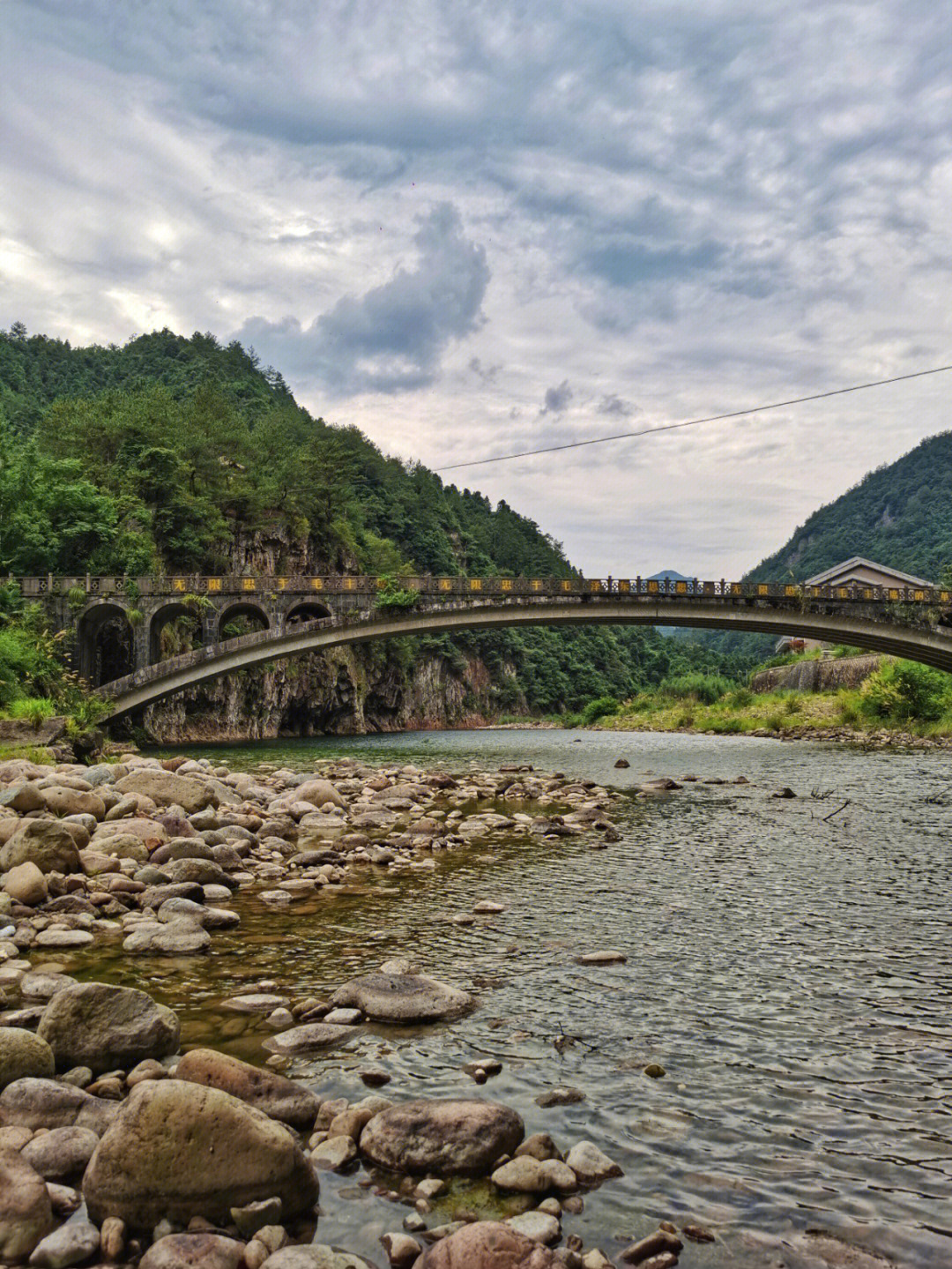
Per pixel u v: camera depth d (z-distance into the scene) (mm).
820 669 99188
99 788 19375
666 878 15039
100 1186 5180
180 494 95875
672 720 98188
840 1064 7492
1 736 32219
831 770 36969
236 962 10375
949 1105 6770
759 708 91188
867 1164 5922
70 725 35000
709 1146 6137
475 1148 5852
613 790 28516
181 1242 4758
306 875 15250
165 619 68562
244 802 21688
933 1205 5453
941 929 11703
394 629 63188
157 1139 5242
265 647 61562
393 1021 8430
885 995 9188
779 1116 6562
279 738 94812
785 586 64438
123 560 73562
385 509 185750
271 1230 4973
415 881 14922
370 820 21016
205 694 95250
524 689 192000
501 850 17797
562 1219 5254
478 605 63312
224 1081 6371
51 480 73750
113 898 12633
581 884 14641
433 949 10930
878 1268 4812
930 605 65625
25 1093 6223
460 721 166625
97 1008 7277
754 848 17938
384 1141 5926
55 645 57062
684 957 10547
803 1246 5012
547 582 63656
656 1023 8414
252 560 109375
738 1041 7980
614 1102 6762
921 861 16547
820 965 10203
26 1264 4770
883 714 66500
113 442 99125
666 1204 5434
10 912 11742
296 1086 6551
